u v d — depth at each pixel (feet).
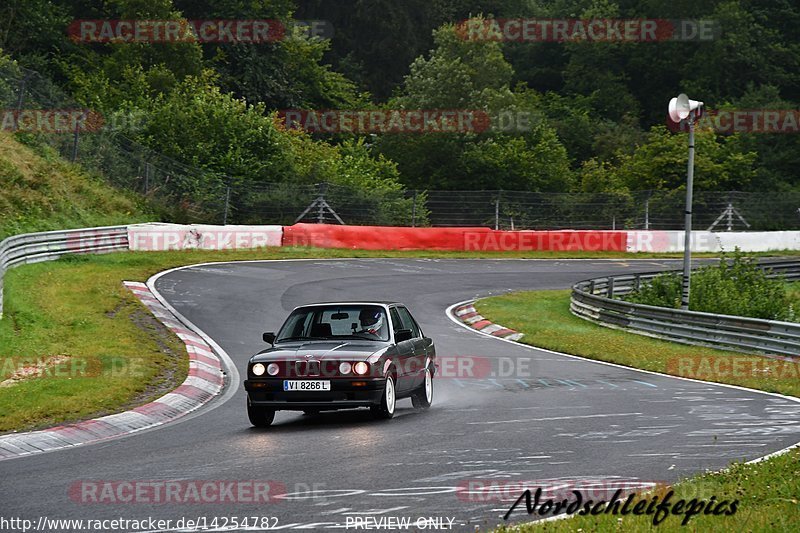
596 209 273.33
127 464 54.29
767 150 431.02
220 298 151.43
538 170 345.10
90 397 79.46
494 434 63.41
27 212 187.11
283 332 75.92
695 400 82.38
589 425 67.56
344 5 492.13
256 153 276.21
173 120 266.77
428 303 162.50
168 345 111.65
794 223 288.30
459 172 334.65
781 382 94.27
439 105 347.56
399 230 236.63
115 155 238.07
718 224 283.38
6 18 329.93
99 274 158.10
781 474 46.19
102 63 342.03
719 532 35.68
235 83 379.76
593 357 118.11
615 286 182.19
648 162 358.23
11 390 81.20
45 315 121.08
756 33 485.97
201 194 239.71
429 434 63.57
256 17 396.37
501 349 122.93
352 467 51.83
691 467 51.39
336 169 286.46
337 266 200.95
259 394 68.85
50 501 44.55
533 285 193.77
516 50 550.77
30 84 231.09
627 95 492.13
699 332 129.90
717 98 475.31
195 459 55.42
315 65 430.61
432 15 511.81
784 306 155.53
